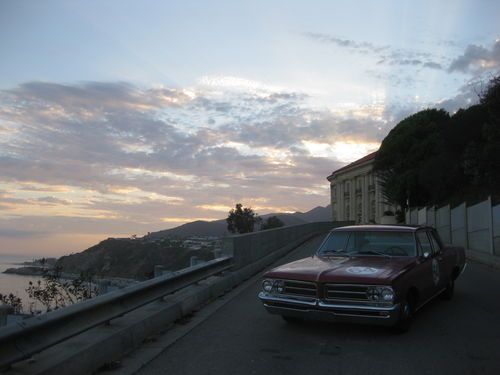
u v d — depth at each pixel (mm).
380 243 8828
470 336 7555
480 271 15562
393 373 5859
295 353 6715
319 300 7328
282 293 7723
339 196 92250
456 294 11305
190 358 6512
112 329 6793
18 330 4727
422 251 8758
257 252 16500
